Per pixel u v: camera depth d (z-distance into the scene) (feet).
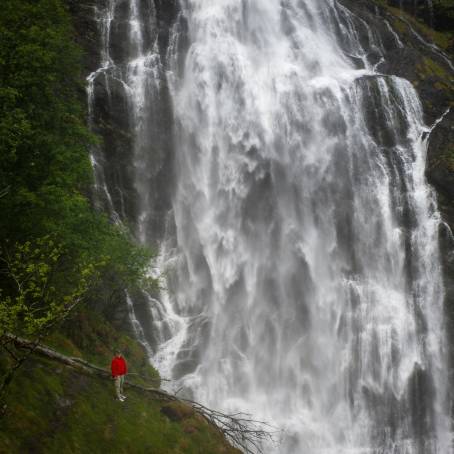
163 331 100.01
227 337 106.32
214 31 137.69
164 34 134.10
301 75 132.57
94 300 85.92
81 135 79.71
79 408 59.93
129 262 83.46
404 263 117.39
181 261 111.96
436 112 132.46
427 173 122.21
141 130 118.62
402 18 165.58
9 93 63.21
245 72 133.08
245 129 126.11
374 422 104.68
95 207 105.50
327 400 105.19
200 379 97.25
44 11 83.41
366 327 111.75
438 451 105.09
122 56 127.85
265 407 100.53
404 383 108.27
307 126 127.13
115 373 64.95
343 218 120.98
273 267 115.85
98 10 131.23
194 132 123.65
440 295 114.32
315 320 112.16
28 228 65.77
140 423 64.64
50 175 67.62
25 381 57.31
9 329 50.72
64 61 84.58
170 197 117.29
